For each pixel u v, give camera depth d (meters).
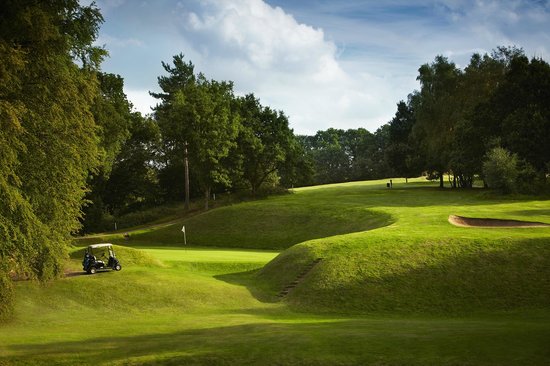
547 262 31.31
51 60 26.19
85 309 27.53
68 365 16.69
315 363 15.03
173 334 21.45
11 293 24.98
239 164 89.56
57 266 29.28
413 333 18.02
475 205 62.25
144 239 71.25
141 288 30.70
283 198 88.44
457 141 86.06
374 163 166.62
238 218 71.12
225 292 31.97
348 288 31.27
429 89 93.88
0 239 23.20
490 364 13.23
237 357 16.17
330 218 64.44
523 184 70.88
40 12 24.39
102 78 71.69
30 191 27.14
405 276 31.84
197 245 66.38
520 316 25.58
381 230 43.88
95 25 29.67
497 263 31.89
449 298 29.20
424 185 107.62
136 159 97.50
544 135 74.06
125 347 18.80
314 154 185.25
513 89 81.06
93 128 31.30
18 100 23.97
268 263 40.66
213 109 82.88
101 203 88.12
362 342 16.77
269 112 96.56
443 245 35.22
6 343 19.88
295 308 29.72
